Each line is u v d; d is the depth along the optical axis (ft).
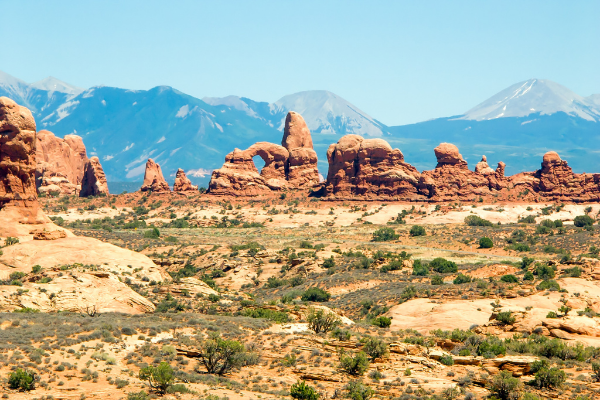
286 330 233.76
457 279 403.95
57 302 272.92
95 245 380.37
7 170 402.11
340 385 177.88
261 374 186.29
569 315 258.37
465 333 242.37
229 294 374.22
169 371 169.17
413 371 190.29
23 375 162.50
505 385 170.30
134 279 349.61
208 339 210.38
